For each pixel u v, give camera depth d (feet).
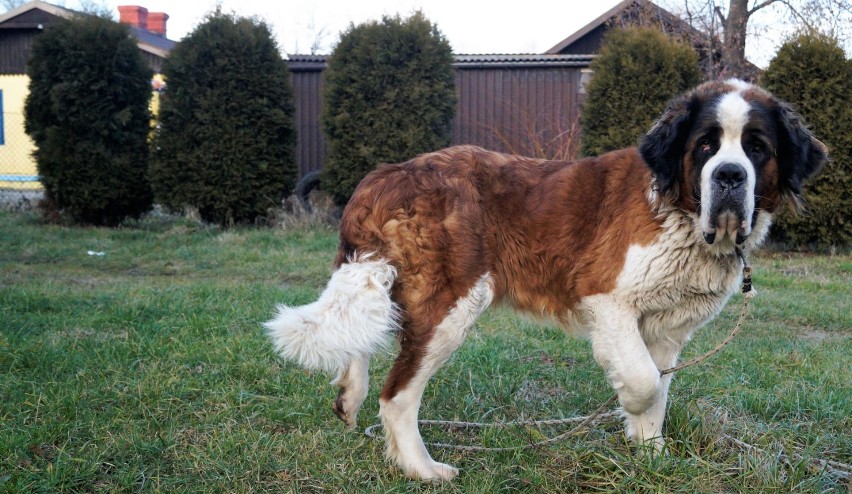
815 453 12.50
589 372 16.71
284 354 11.11
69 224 44.29
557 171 12.57
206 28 41.55
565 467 11.92
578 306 12.32
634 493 10.98
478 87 52.26
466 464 12.32
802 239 36.27
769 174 11.39
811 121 34.83
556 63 50.75
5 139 77.56
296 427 13.46
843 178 34.63
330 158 42.86
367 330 11.05
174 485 11.14
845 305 25.03
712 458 12.10
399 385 11.69
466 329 11.82
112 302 21.63
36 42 42.78
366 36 41.75
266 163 41.93
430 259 11.53
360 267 11.40
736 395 14.79
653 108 37.78
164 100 41.83
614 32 39.52
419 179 11.78
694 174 11.20
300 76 54.08
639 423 12.44
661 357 12.62
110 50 42.73
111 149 43.68
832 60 34.42
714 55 60.54
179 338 17.87
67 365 15.51
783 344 19.76
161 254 33.78
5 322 18.69
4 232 38.81
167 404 13.84
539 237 12.20
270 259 32.55
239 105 41.50
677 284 11.57
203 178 41.63
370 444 12.78
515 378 16.07
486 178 12.25
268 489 11.26
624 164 12.26
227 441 12.31
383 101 41.86
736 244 11.19
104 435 12.54
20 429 12.33
